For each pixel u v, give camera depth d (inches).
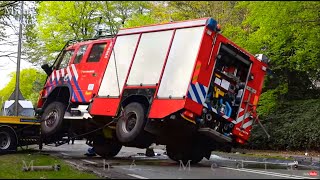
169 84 416.8
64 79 572.7
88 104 521.7
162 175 352.5
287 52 690.8
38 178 316.8
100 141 571.2
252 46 669.9
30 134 615.8
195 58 403.5
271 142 772.0
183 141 471.8
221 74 431.5
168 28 439.8
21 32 611.8
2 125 594.6
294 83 813.9
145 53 457.1
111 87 488.4
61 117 562.3
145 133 447.2
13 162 455.2
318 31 558.3
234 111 447.2
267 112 744.3
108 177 334.3
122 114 462.9
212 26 407.2
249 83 454.0
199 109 405.1
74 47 578.2
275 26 536.7
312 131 685.9
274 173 388.2
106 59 508.1
